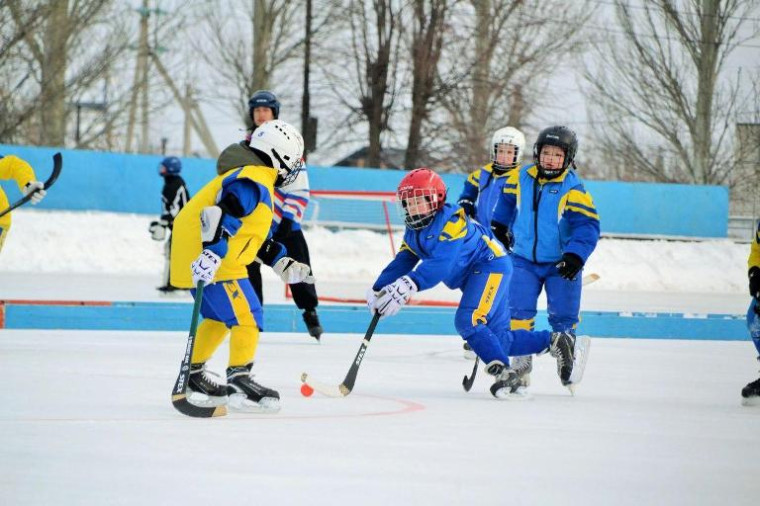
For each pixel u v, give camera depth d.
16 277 33.53
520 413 11.49
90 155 44.88
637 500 7.43
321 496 7.18
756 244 13.20
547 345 13.17
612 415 11.61
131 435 9.24
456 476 7.95
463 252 12.38
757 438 10.33
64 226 40.25
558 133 13.47
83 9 58.41
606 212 50.84
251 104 17.27
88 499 6.91
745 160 64.62
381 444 9.19
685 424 11.13
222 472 7.80
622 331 23.14
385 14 60.31
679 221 51.53
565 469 8.38
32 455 8.23
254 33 61.81
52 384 12.62
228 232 10.36
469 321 12.57
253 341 10.83
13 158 16.00
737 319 23.50
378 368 15.85
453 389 13.66
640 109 65.38
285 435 9.50
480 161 60.44
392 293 11.94
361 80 61.44
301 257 18.36
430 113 61.59
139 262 39.12
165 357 15.94
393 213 45.94
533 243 13.77
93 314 20.50
